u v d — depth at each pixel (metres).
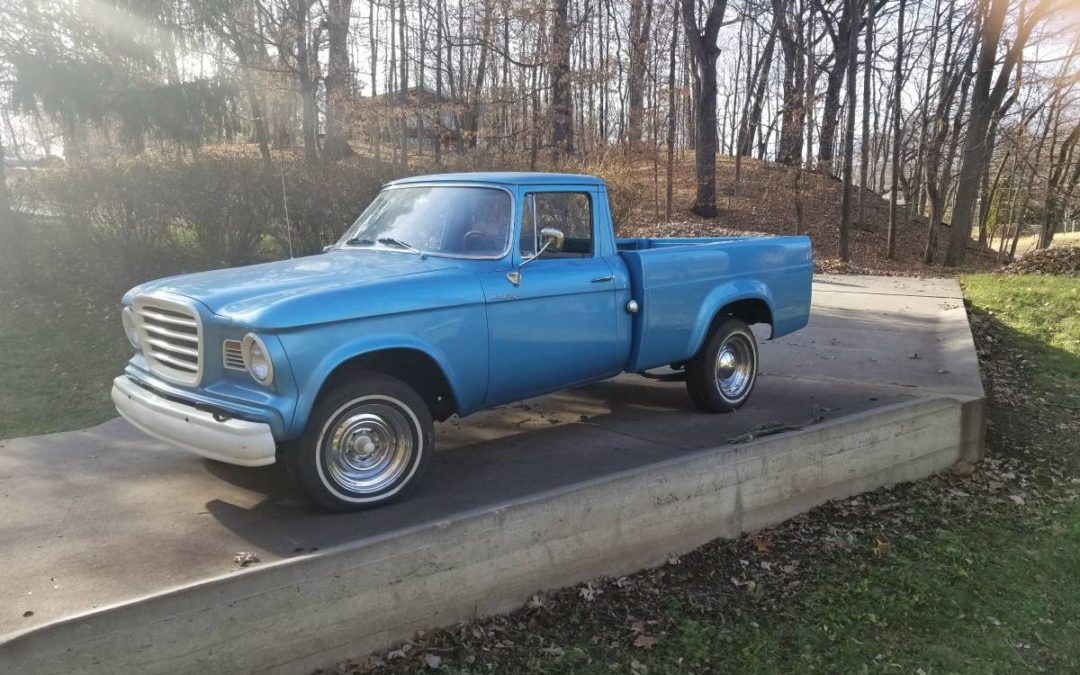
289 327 3.82
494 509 4.03
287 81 22.17
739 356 6.58
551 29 19.03
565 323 5.11
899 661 4.01
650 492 4.68
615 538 4.56
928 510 5.82
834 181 32.22
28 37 11.30
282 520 4.21
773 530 5.35
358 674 3.55
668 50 27.27
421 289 4.36
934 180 23.14
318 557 3.46
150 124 12.25
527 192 5.01
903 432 6.21
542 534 4.23
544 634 4.01
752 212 26.73
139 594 3.44
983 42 21.88
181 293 4.21
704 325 5.99
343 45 23.39
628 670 3.75
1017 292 12.77
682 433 5.93
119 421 6.39
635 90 26.25
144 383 4.49
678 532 4.88
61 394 7.16
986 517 5.73
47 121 14.38
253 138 25.97
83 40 11.81
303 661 3.47
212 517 4.29
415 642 3.79
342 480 4.21
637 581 4.60
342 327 4.02
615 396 7.07
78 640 2.94
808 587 4.65
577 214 5.36
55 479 4.99
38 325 8.93
